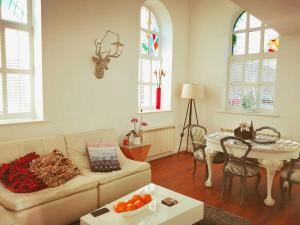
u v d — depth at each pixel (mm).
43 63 3371
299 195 3586
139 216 2123
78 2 3688
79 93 3814
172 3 5402
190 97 5234
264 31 5043
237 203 3305
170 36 5480
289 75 4602
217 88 5539
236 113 5258
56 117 3570
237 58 5414
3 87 3244
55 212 2490
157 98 5520
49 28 3395
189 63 5938
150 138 5031
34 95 3520
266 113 5004
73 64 3705
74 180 2814
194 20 5801
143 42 5316
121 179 3152
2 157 2768
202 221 2840
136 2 4555
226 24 5348
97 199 2895
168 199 2410
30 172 2662
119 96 4414
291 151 3170
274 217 2967
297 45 4488
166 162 5113
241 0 2959
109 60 4156
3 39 3201
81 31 3758
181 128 5938
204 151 3947
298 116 4543
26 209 2307
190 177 4242
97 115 4090
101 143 3613
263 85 5102
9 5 3240
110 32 4156
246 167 3330
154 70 5574
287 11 3303
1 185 2568
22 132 3232
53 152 3096
